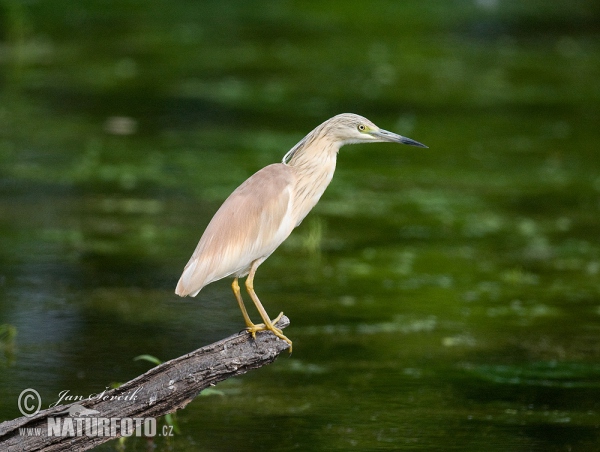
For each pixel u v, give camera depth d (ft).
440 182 55.83
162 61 82.23
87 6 106.11
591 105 74.18
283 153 58.13
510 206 52.08
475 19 107.96
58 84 73.31
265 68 81.30
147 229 46.06
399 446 27.12
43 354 32.55
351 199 52.75
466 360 33.65
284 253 45.03
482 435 27.94
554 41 98.17
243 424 28.50
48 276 40.04
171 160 56.75
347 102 71.31
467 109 71.67
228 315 36.88
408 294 40.01
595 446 27.27
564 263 44.27
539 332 36.35
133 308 37.17
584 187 55.47
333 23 103.04
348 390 31.12
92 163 55.98
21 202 49.26
